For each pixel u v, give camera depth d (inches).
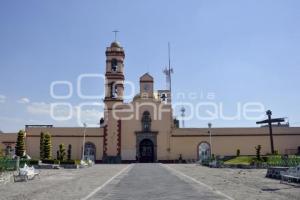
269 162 1847.9
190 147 2886.3
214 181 1067.9
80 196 728.3
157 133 2903.5
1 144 2807.6
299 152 2778.1
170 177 1235.9
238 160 2161.7
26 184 1018.7
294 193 751.7
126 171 1626.5
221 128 2874.0
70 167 1994.3
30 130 2859.3
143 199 670.5
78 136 2876.5
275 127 2829.7
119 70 2979.8
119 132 2891.2
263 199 659.4
